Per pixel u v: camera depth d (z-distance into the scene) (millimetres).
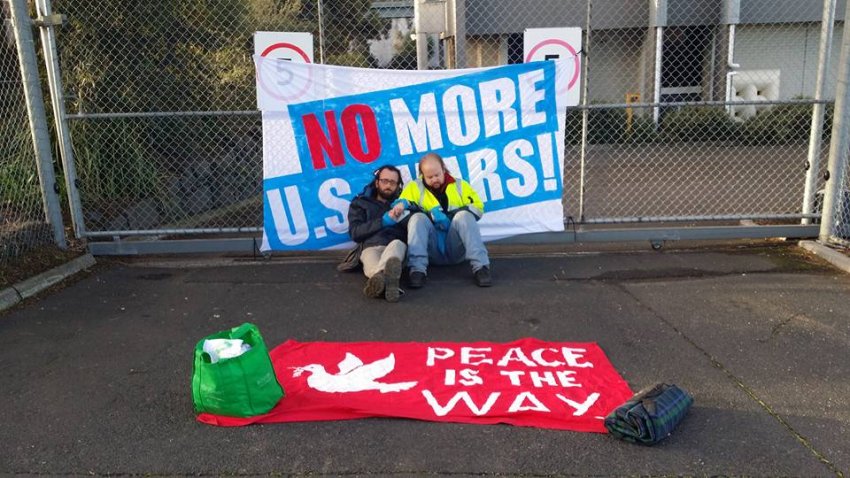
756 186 10734
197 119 9156
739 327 4703
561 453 3133
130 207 7660
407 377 3932
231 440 3281
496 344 4441
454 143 6461
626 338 4543
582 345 4406
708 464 3039
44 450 3229
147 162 8086
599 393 3705
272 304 5328
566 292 5520
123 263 6559
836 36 18281
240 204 9711
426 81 6355
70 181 6652
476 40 18641
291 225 6512
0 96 6766
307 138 6391
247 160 10195
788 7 17984
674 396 3365
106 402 3713
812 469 2996
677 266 6176
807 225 6750
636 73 18875
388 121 6402
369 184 6109
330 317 5016
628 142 15570
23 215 6711
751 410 3529
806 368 4035
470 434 3299
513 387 3783
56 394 3816
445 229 5941
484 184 6535
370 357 4234
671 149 15031
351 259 6043
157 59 8492
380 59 14727
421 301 5344
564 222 6789
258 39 6586
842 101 6289
